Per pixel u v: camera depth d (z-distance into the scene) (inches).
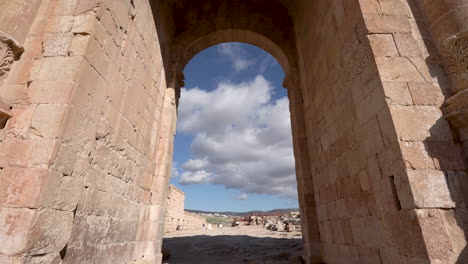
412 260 114.7
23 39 144.6
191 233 743.1
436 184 116.9
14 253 102.3
